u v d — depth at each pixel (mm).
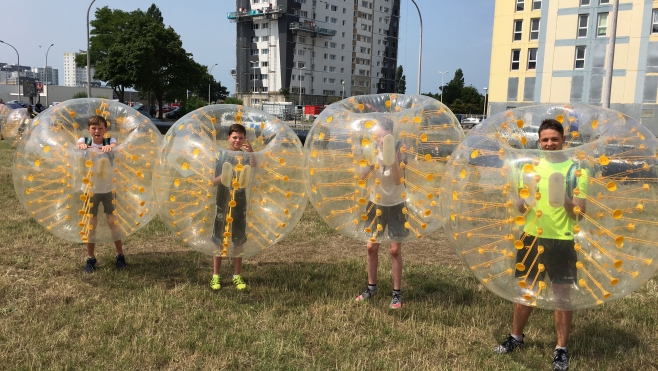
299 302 4215
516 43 29969
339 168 3910
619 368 3279
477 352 3439
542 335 3697
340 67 76500
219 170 3984
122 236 4598
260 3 70562
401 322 3910
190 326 3691
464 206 3119
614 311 4152
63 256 5246
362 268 5148
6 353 3211
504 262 3051
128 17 41312
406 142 3840
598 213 2863
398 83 93750
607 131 3141
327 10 73250
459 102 68438
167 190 4070
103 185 4355
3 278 4438
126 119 4832
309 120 44500
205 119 4430
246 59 73312
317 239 6316
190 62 38062
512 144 3422
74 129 4680
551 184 2855
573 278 2918
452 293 4488
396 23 84625
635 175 2869
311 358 3312
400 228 3906
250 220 4102
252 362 3250
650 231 2863
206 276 4777
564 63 28188
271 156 4176
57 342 3365
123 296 4215
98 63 38156
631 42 26031
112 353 3262
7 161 11977
